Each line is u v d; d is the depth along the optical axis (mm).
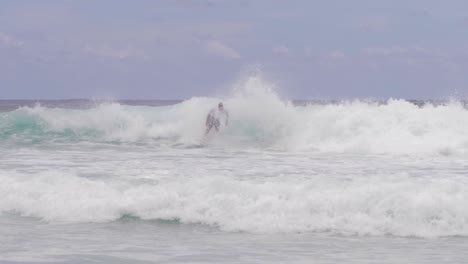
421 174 56750
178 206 41812
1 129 96750
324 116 88000
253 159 68938
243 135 91250
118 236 36938
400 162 66500
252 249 34125
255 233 37938
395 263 31250
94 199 43125
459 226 38062
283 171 58188
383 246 34750
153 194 43000
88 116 98312
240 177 53625
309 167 61500
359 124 85000
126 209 41906
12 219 41344
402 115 85312
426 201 39312
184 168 59625
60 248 34031
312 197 41062
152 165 62062
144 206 41969
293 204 40656
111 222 40531
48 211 42250
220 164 63500
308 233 37812
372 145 79000
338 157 71562
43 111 99625
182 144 87312
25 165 61406
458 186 41812
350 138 83188
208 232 38094
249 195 42281
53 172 49625
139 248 34188
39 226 39469
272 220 39281
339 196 40875
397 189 41406
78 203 42781
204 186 43719
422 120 83625
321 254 33031
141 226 39500
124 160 66625
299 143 84500
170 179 49594
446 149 75625
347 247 34594
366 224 38469
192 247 34469
